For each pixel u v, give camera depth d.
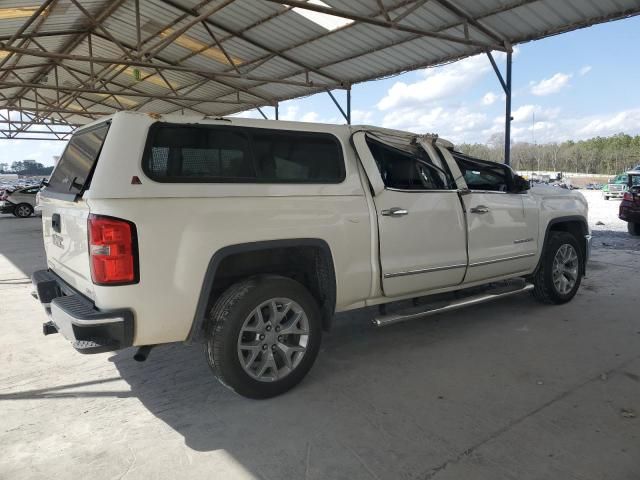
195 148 3.02
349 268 3.59
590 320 4.92
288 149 3.42
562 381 3.50
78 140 3.55
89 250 2.72
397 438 2.77
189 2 10.65
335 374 3.68
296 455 2.62
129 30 12.85
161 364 3.94
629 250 9.34
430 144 4.36
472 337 4.48
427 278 4.09
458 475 2.42
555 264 5.36
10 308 5.71
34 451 2.69
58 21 11.74
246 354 3.21
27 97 21.77
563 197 5.48
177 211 2.86
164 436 2.83
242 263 3.33
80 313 2.76
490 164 4.83
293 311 3.37
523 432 2.81
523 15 8.76
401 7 9.05
